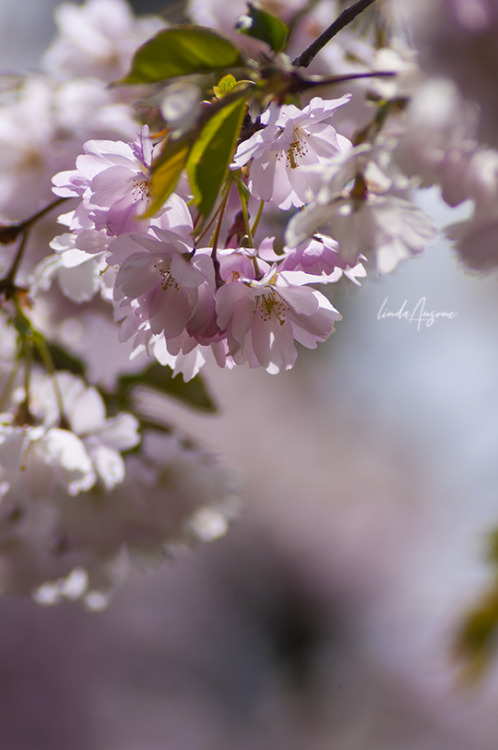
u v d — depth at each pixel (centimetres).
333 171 76
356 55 93
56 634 297
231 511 95
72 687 291
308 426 409
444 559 354
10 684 283
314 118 78
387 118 79
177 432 95
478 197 77
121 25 109
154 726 297
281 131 78
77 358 95
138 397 97
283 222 90
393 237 77
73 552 94
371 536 399
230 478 95
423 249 77
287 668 364
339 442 409
